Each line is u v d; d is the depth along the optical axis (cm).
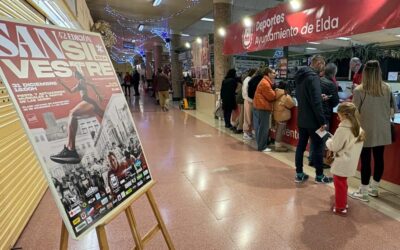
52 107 127
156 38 1697
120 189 155
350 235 228
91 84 155
